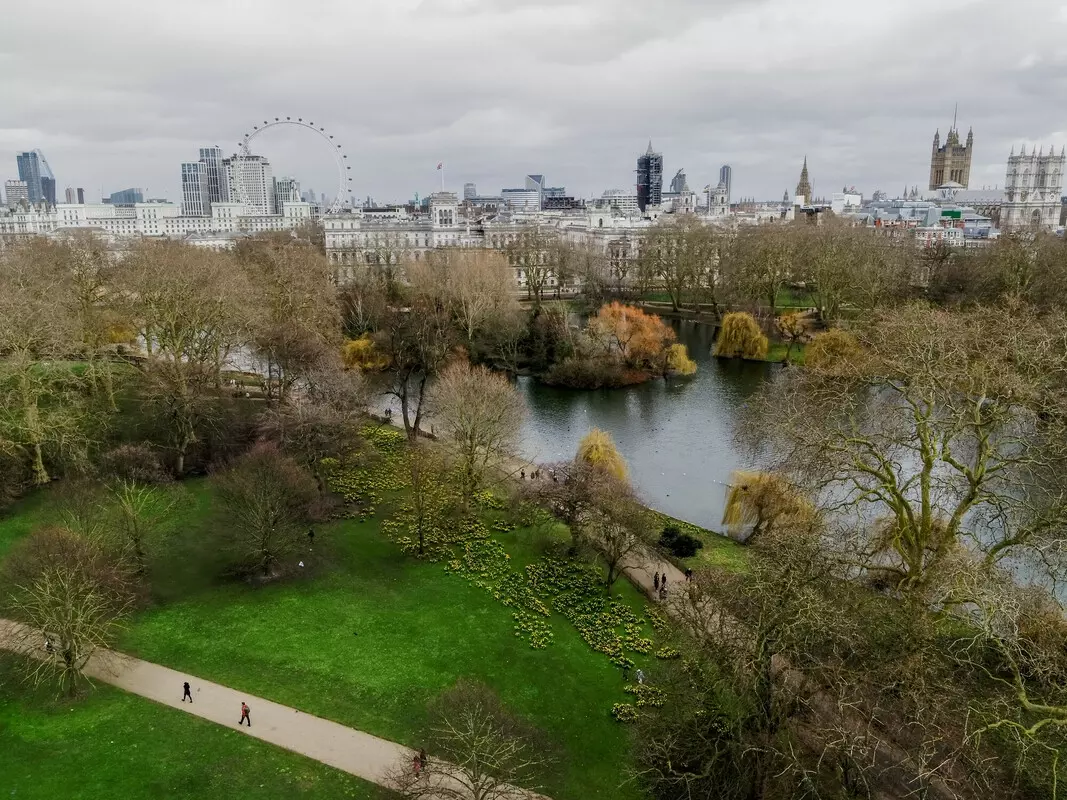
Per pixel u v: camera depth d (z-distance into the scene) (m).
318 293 131.50
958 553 50.44
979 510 70.31
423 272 181.88
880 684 38.44
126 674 57.22
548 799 46.62
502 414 89.25
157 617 64.62
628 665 61.06
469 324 155.12
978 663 42.53
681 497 97.62
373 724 53.12
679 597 52.75
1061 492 52.28
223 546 75.19
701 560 77.31
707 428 123.38
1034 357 59.53
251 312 108.00
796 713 41.75
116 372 117.75
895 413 73.00
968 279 167.12
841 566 48.66
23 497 82.88
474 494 90.38
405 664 59.97
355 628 64.62
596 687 58.47
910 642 40.19
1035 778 36.84
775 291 189.50
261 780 47.38
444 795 42.69
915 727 38.62
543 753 50.00
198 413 97.88
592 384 145.75
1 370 87.38
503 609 68.62
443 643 62.97
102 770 47.53
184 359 130.88
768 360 164.75
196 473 92.69
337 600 68.81
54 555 59.56
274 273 138.88
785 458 72.94
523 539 81.50
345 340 142.12
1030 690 41.50
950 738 37.31
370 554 77.56
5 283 108.50
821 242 188.38
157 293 102.38
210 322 104.69
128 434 98.88
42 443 90.75
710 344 181.00
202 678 57.22
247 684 56.78
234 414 103.50
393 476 96.50
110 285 123.62
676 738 41.97
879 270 159.25
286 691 56.19
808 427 63.34
